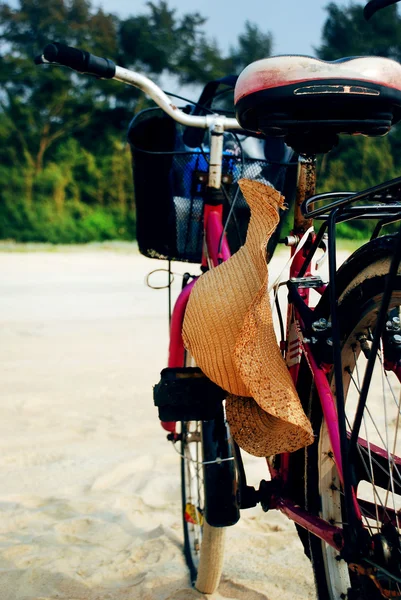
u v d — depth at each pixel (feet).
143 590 7.88
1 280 37.42
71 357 19.33
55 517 9.83
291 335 6.14
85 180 82.79
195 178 8.18
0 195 76.95
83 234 75.00
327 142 6.04
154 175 8.18
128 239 77.05
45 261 48.98
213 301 5.29
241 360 4.85
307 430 4.85
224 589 7.91
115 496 10.49
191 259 8.47
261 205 4.98
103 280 37.11
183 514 8.94
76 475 11.31
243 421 5.44
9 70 90.53
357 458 5.76
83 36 106.73
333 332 4.77
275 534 9.12
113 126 92.89
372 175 77.15
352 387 14.07
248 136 8.35
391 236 5.02
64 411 14.43
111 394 15.71
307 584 7.94
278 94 5.60
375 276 5.14
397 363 5.33
